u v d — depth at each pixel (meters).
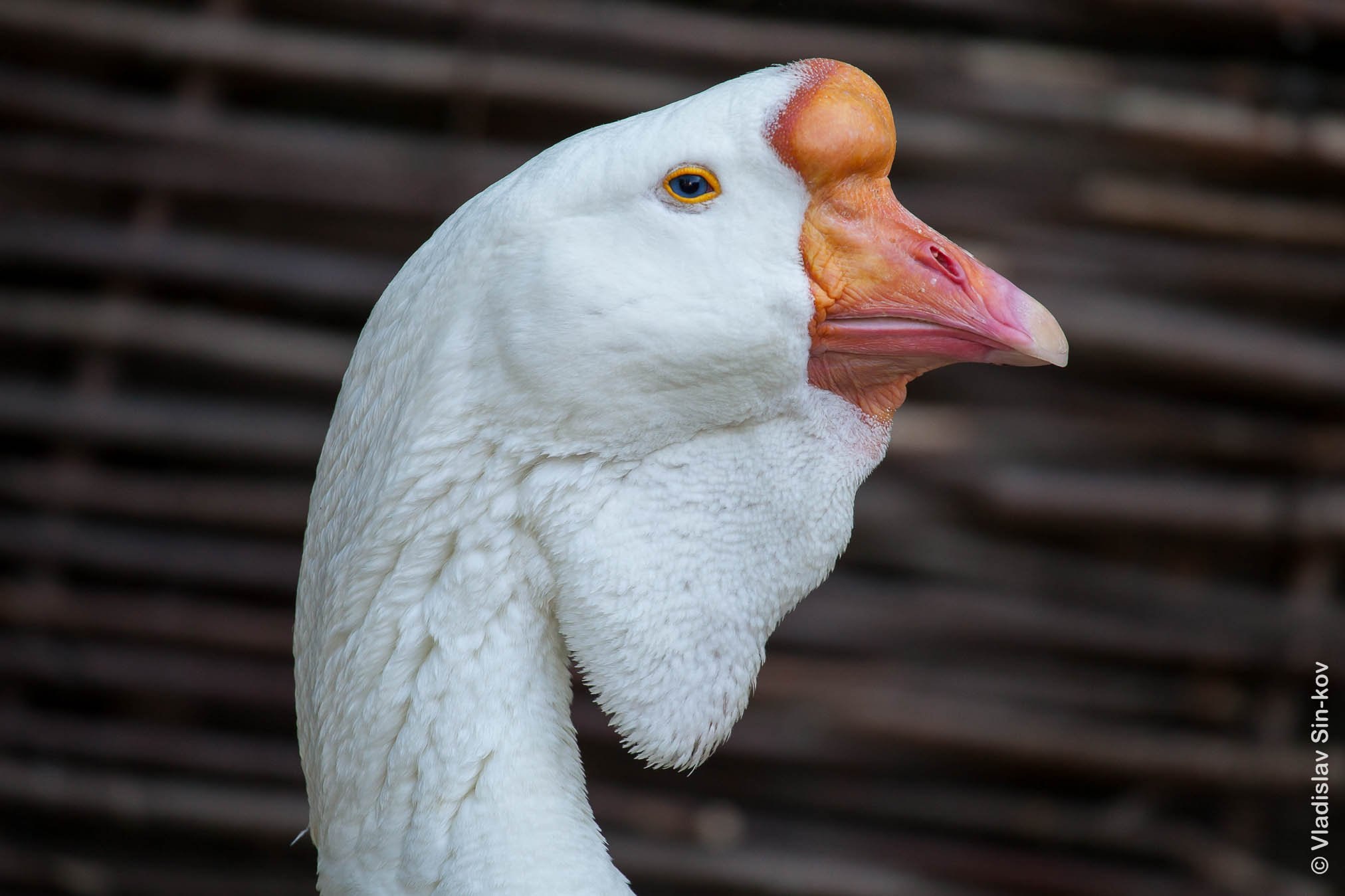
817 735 9.14
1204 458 9.30
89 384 9.06
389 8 9.09
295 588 9.06
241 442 9.02
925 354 3.53
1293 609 9.20
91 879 9.11
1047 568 9.27
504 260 3.33
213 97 9.20
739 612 3.49
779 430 3.48
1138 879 9.16
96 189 9.20
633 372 3.31
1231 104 9.18
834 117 3.34
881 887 9.09
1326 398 9.09
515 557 3.38
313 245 9.33
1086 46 9.35
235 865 9.36
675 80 9.11
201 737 9.13
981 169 9.18
